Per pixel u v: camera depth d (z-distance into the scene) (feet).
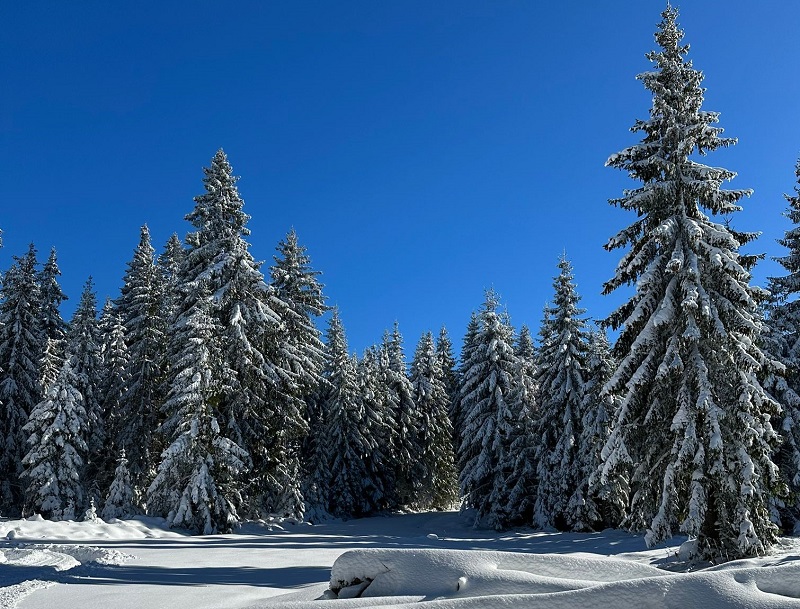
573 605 18.11
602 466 49.75
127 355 121.08
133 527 76.13
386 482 149.18
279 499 106.11
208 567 45.39
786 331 81.71
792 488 68.80
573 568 23.12
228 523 84.17
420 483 162.20
